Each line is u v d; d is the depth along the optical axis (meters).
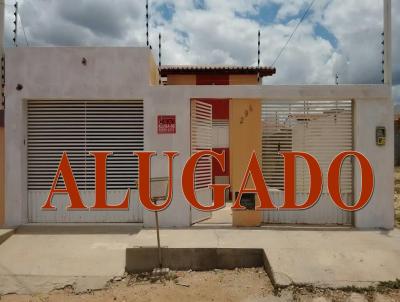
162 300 5.86
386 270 6.31
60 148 9.33
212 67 17.83
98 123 9.31
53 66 9.08
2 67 9.15
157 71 11.03
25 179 9.24
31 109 9.31
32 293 6.14
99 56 9.07
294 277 6.07
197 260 7.23
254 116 9.07
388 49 8.99
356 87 8.92
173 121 9.01
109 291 6.25
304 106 9.20
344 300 5.54
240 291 6.12
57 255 7.54
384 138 8.97
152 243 7.51
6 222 9.09
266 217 9.20
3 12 9.12
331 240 7.87
